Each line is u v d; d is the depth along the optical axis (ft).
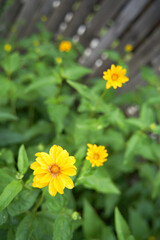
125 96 3.58
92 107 2.51
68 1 4.47
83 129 2.47
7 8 4.53
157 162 3.28
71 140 2.95
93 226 2.60
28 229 1.76
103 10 4.30
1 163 2.03
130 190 3.73
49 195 1.68
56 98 2.94
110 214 3.40
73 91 4.73
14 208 1.63
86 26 4.58
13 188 1.52
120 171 3.56
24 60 3.65
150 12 4.00
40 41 4.30
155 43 4.11
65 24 4.82
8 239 1.79
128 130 3.18
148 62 4.29
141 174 3.54
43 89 2.95
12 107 3.52
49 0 4.54
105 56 4.69
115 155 3.23
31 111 3.72
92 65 4.85
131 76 4.46
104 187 2.13
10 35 4.91
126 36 4.37
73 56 3.78
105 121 2.45
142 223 3.15
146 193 3.70
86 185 2.12
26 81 3.66
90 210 2.69
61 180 1.41
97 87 2.89
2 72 4.18
